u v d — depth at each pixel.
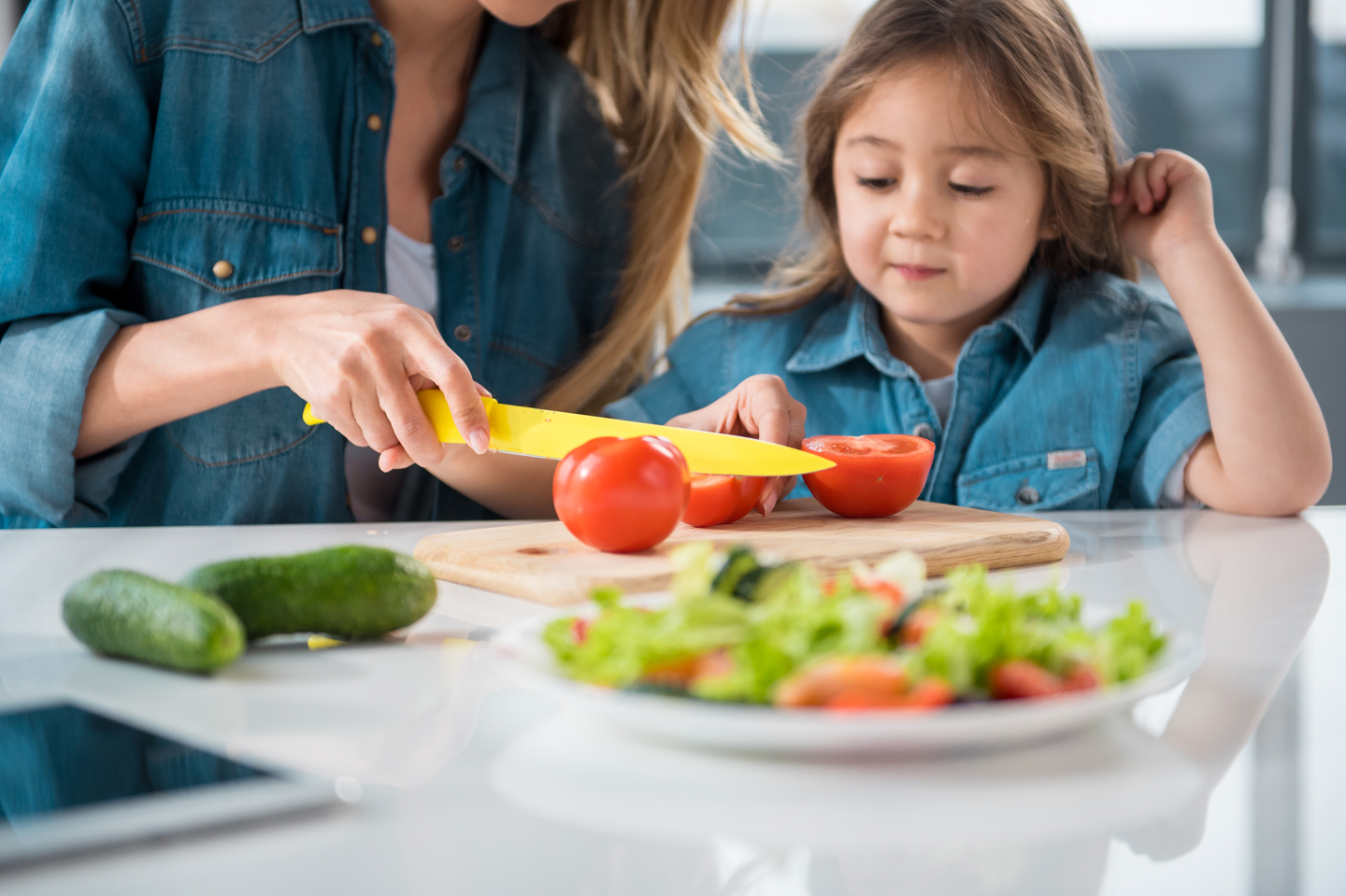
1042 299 1.53
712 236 3.54
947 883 0.40
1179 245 1.42
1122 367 1.45
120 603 0.65
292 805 0.46
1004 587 0.59
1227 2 3.35
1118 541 1.13
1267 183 3.45
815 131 1.55
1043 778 0.49
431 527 1.22
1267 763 0.51
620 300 1.70
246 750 0.53
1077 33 1.54
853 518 1.12
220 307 1.27
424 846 0.43
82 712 0.58
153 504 1.46
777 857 0.43
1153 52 3.39
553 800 0.48
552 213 1.64
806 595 0.54
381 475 1.55
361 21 1.45
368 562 0.70
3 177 1.33
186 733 0.55
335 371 1.09
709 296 3.25
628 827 0.45
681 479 0.94
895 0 1.46
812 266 1.71
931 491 1.48
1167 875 0.40
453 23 1.53
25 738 0.54
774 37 3.31
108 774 0.49
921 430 1.47
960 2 1.42
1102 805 0.47
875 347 1.52
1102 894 0.39
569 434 1.09
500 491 1.41
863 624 0.52
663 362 1.89
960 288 1.41
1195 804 0.46
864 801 0.47
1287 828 0.44
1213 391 1.35
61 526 1.35
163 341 1.27
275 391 1.43
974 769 0.50
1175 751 0.52
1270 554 1.04
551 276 1.64
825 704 0.49
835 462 1.09
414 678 0.66
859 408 1.54
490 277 1.60
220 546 1.09
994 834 0.44
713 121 1.72
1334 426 2.97
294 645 0.73
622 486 0.91
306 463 1.45
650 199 1.69
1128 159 1.65
